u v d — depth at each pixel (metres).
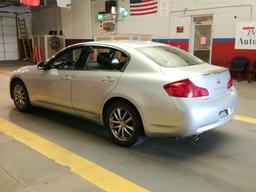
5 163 3.27
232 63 9.98
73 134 4.23
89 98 4.04
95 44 4.13
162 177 2.98
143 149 3.71
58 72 4.49
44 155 3.50
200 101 3.23
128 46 3.88
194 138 3.87
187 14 11.52
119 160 3.38
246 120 5.05
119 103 3.69
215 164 3.29
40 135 4.19
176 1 11.77
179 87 3.17
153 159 3.41
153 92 3.32
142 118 3.45
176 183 2.86
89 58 4.14
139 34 13.06
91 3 15.52
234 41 10.30
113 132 3.85
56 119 4.96
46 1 18.66
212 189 2.75
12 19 20.23
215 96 3.46
